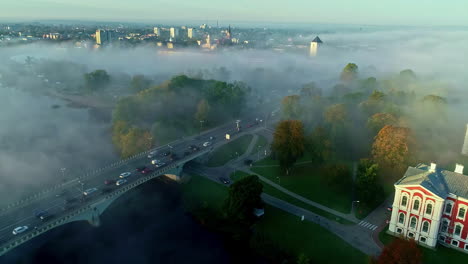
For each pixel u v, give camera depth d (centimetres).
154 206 17325
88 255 13862
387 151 17088
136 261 13675
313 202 16150
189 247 14450
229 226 15225
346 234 13762
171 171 18438
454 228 12344
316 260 12669
